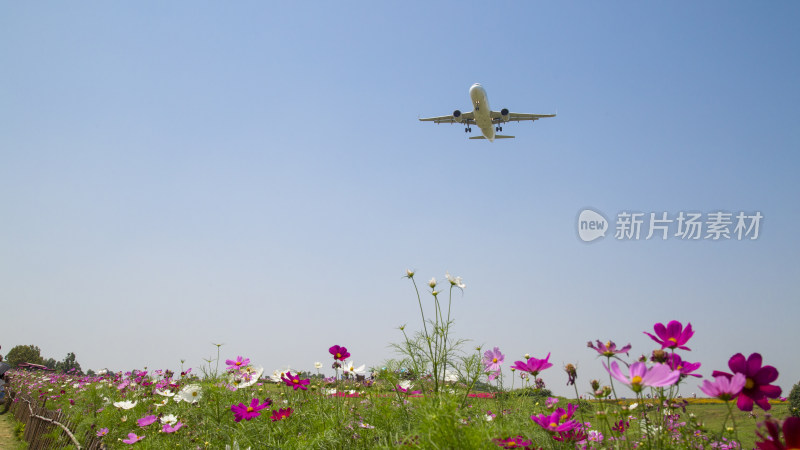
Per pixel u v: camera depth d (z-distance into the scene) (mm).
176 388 5871
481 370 3490
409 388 3568
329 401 3980
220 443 3744
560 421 2396
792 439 1394
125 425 5098
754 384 1688
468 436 2246
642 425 2199
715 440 2227
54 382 12289
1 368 11633
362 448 3127
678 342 1907
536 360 2355
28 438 6973
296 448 3279
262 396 4855
